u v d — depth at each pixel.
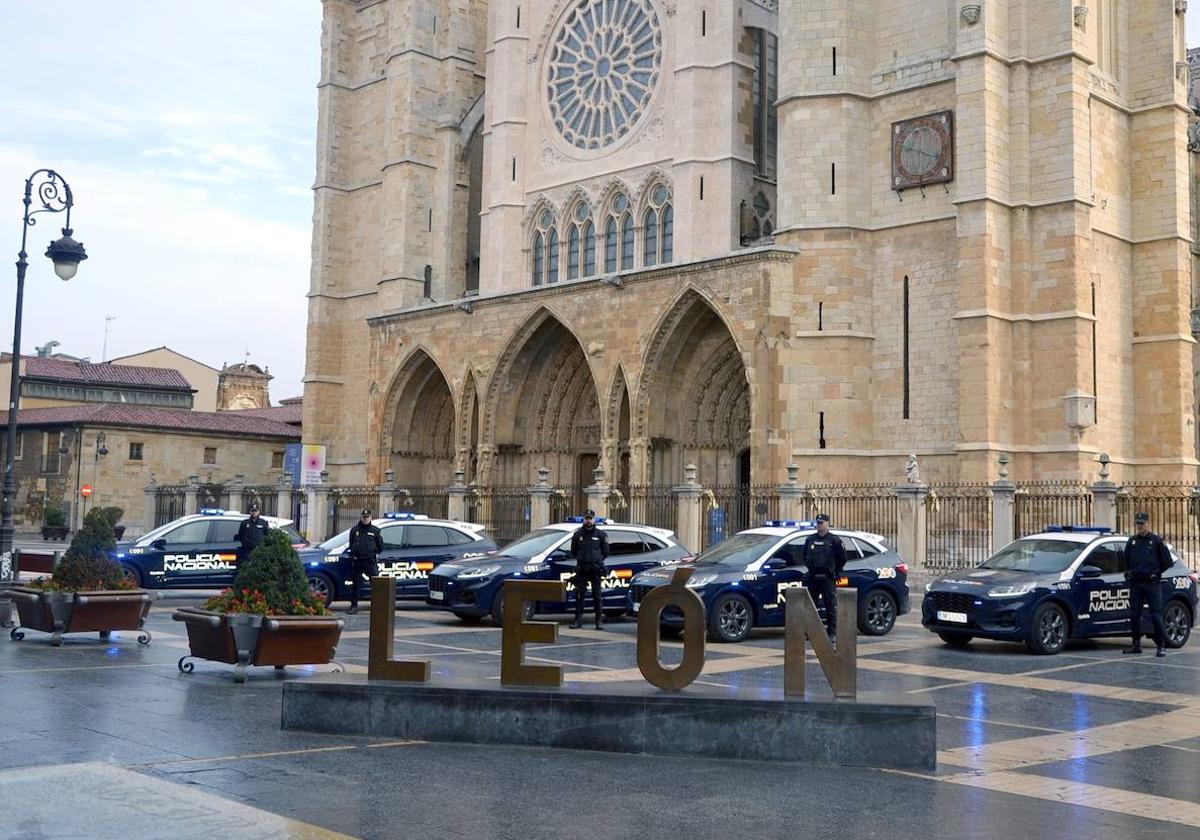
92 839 7.86
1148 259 45.56
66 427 71.31
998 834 9.91
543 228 56.97
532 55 57.91
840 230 44.50
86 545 21.69
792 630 12.84
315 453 53.72
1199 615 30.75
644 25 53.59
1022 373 41.47
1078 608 23.11
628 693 12.89
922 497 36.66
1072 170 41.16
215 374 106.88
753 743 12.50
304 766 11.88
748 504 43.66
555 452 54.97
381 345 60.34
